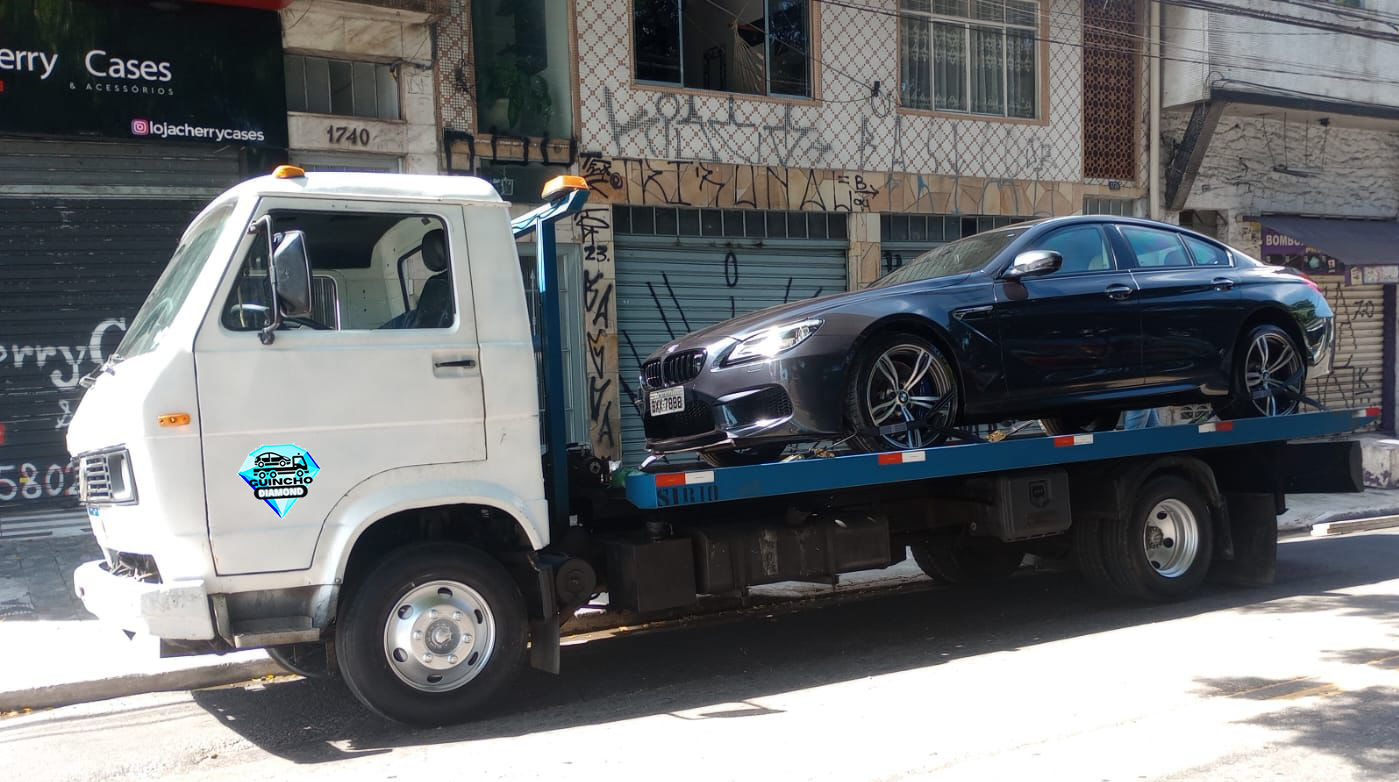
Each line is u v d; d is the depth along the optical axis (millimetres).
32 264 9766
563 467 6016
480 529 5699
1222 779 4266
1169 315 7527
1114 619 7457
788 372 6059
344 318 5234
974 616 7820
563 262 12398
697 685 6180
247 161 10648
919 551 9023
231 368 4902
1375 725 4879
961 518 7340
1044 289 7051
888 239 14617
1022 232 7316
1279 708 5152
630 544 6008
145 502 4824
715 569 6148
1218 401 8078
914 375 6480
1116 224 7715
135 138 9992
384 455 5180
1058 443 7117
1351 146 18516
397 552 5262
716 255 13398
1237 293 7910
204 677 6582
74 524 9938
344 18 10844
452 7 11680
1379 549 10359
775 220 13750
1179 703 5285
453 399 5340
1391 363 18984
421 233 5410
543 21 12383
